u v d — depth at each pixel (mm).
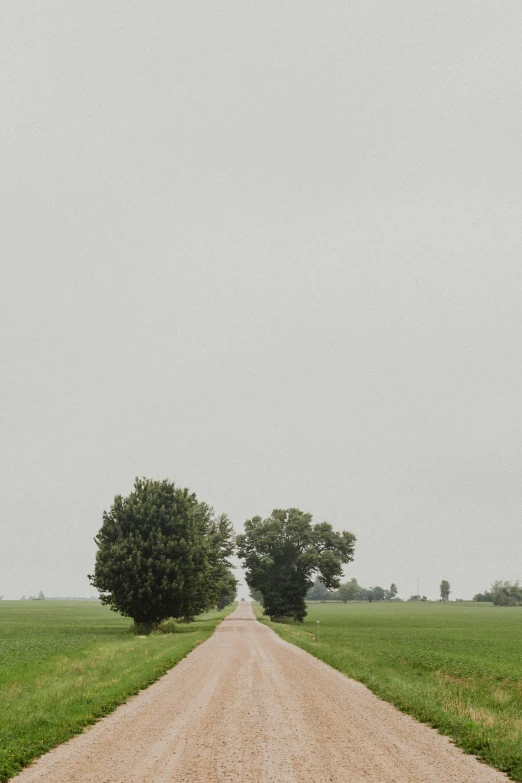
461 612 181250
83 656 35812
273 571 106688
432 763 12602
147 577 61750
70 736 14945
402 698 20016
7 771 11859
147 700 20344
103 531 65250
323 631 72875
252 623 88375
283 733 15414
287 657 35594
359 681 25469
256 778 11477
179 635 54812
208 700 20359
